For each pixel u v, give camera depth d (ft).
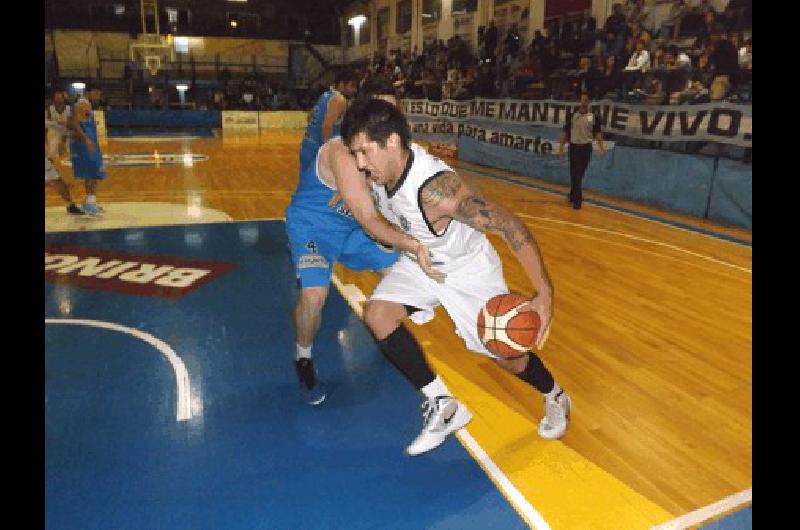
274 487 8.21
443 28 67.36
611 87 35.65
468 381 11.59
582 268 19.53
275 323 14.23
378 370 11.91
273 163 48.14
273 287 16.81
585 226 26.02
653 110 31.40
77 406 10.28
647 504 7.95
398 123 6.90
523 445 9.34
